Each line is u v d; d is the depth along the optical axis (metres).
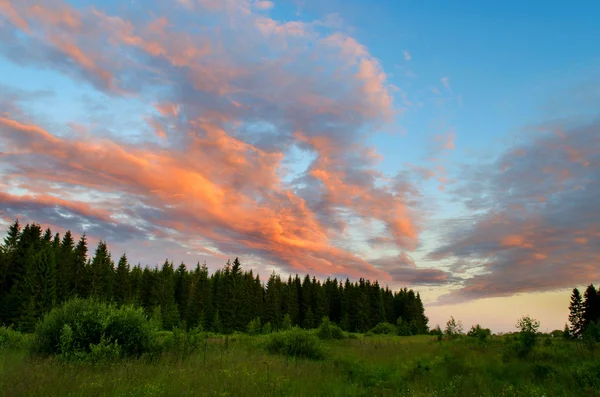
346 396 9.53
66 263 70.44
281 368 12.55
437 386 10.66
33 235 75.81
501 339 24.08
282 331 20.78
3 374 9.06
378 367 13.50
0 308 56.16
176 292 96.12
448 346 21.56
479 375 12.08
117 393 8.11
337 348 22.80
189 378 9.80
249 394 8.69
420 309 102.69
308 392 9.54
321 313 99.25
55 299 53.53
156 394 8.27
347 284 110.38
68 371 10.08
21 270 63.72
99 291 69.75
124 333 14.27
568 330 24.28
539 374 12.38
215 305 81.94
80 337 13.30
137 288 81.81
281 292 101.81
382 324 59.25
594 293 48.81
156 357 13.77
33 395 7.68
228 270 96.06
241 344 21.27
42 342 13.59
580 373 11.09
